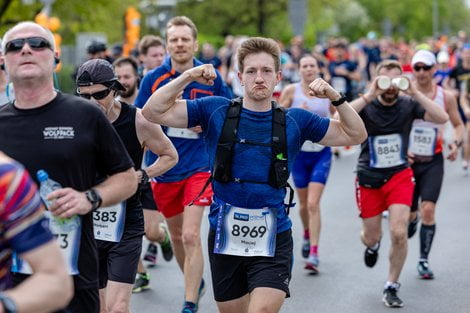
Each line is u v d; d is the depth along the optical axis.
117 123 6.36
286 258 5.67
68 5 32.03
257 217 5.64
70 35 37.66
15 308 3.25
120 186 4.49
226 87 8.48
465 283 9.29
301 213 10.39
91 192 4.31
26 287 3.33
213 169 5.65
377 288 9.10
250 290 5.57
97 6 33.06
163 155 6.59
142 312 8.30
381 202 8.72
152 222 8.98
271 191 5.61
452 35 129.62
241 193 5.61
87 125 4.41
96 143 4.45
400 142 8.50
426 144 9.59
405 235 8.32
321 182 9.91
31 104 4.38
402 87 8.23
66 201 4.16
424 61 9.84
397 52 37.22
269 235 5.64
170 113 5.63
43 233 3.39
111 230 6.38
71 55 36.53
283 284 5.55
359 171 8.70
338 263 10.24
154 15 28.16
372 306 8.44
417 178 9.76
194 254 7.75
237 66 5.64
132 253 6.38
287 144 5.57
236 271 5.73
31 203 3.37
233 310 5.84
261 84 5.49
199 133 7.96
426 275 9.50
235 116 5.57
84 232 4.50
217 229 5.70
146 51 10.69
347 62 22.47
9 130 4.35
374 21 111.25
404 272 9.80
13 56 4.23
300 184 10.20
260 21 53.78
